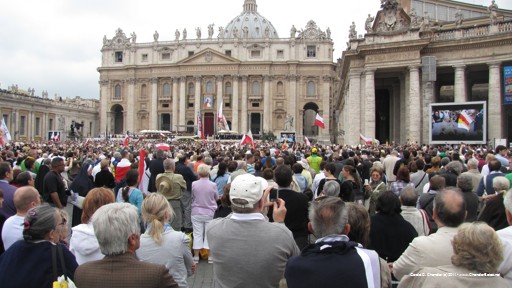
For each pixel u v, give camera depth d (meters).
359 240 5.86
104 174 12.35
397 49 39.62
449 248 5.52
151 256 6.31
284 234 5.61
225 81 117.56
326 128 115.50
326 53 116.19
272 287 5.45
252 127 121.44
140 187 14.12
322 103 116.06
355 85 43.09
